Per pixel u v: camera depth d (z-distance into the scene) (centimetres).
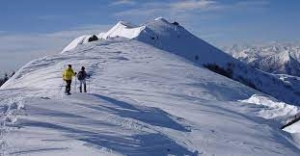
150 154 1752
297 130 3469
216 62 14588
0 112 2044
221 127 2780
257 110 4062
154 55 7369
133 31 14788
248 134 2730
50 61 6406
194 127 2594
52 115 2100
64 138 1673
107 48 7906
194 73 6031
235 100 4997
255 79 14538
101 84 4481
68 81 3003
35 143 1570
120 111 2492
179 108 3328
